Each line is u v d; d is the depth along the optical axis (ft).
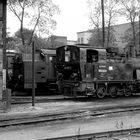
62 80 65.05
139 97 68.49
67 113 41.29
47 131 30.32
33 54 49.42
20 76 71.51
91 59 62.54
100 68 63.10
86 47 61.36
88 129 31.07
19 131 30.40
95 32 114.73
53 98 64.90
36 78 71.05
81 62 59.77
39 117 38.27
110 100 61.26
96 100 61.16
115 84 67.51
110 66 65.16
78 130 29.45
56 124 34.32
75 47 60.80
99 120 36.91
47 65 73.05
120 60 68.39
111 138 26.58
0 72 44.04
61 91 65.36
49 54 73.82
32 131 30.35
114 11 108.78
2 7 43.98
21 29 103.65
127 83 69.15
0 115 39.96
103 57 63.93
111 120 36.76
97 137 26.68
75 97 66.69
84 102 57.41
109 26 109.40
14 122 34.55
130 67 70.13
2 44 45.11
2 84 44.04
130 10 111.75
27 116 38.68
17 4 100.27
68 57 63.00
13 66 74.59
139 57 74.74
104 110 44.62
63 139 25.29
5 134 28.96
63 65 64.34
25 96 71.26
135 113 42.88
